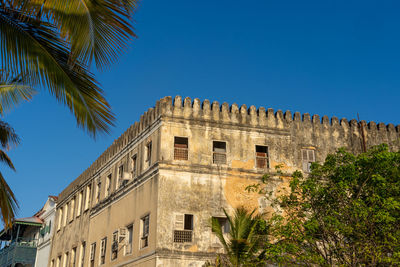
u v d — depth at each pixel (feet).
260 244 72.79
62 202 143.33
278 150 93.61
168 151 87.71
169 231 82.79
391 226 61.16
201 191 86.58
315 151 96.02
